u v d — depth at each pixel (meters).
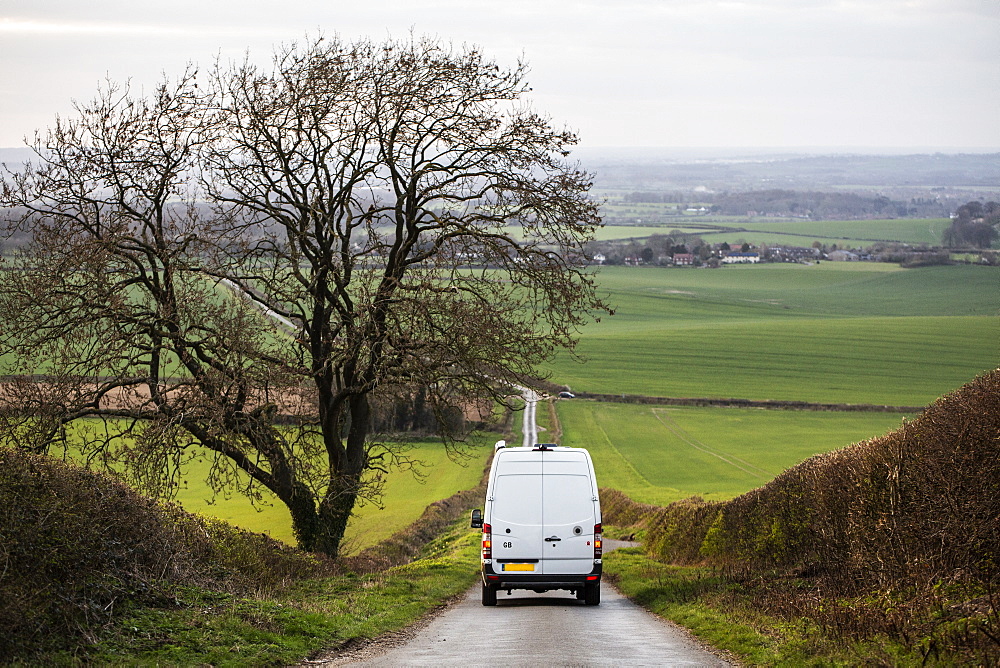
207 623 11.79
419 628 14.58
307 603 14.97
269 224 27.34
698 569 23.11
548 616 16.44
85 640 10.20
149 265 26.86
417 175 26.89
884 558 14.31
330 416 27.58
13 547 10.77
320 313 26.92
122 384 24.91
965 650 9.57
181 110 26.17
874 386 105.56
